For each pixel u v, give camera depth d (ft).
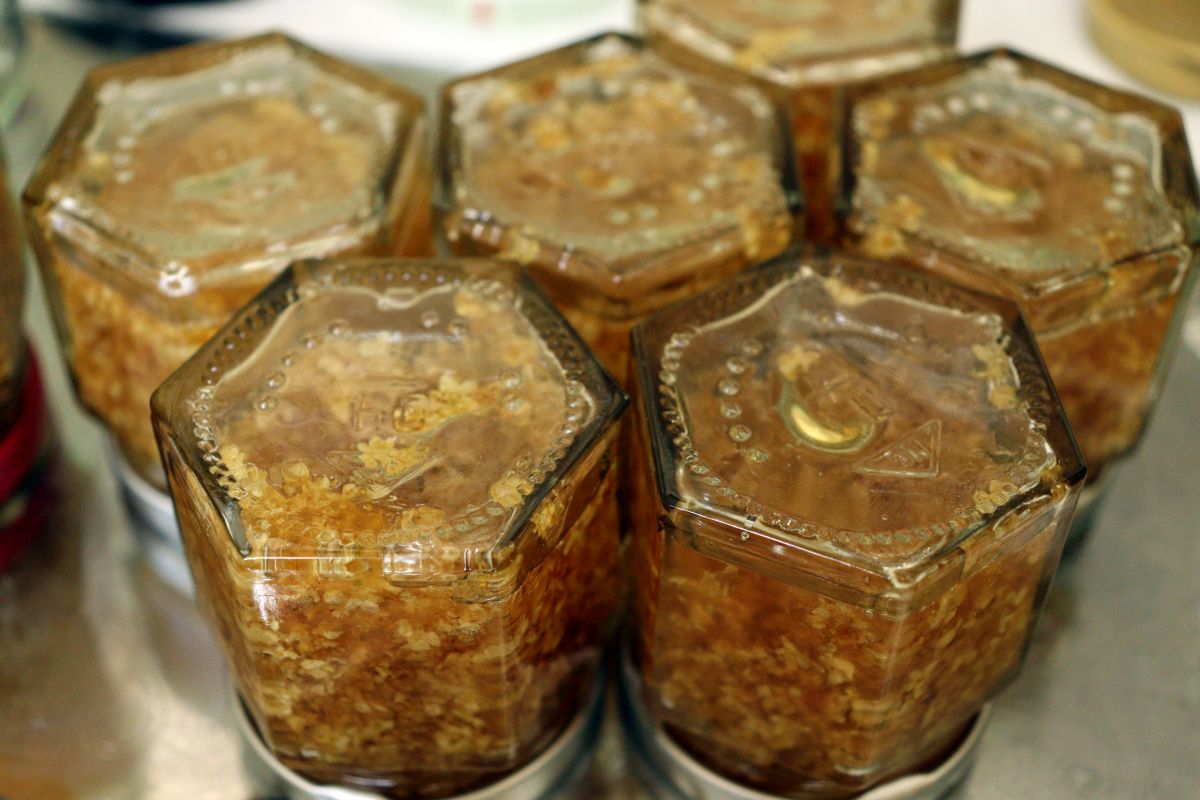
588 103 1.30
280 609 1.01
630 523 1.13
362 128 1.27
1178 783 1.17
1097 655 1.23
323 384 1.07
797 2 1.46
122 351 1.21
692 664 1.08
